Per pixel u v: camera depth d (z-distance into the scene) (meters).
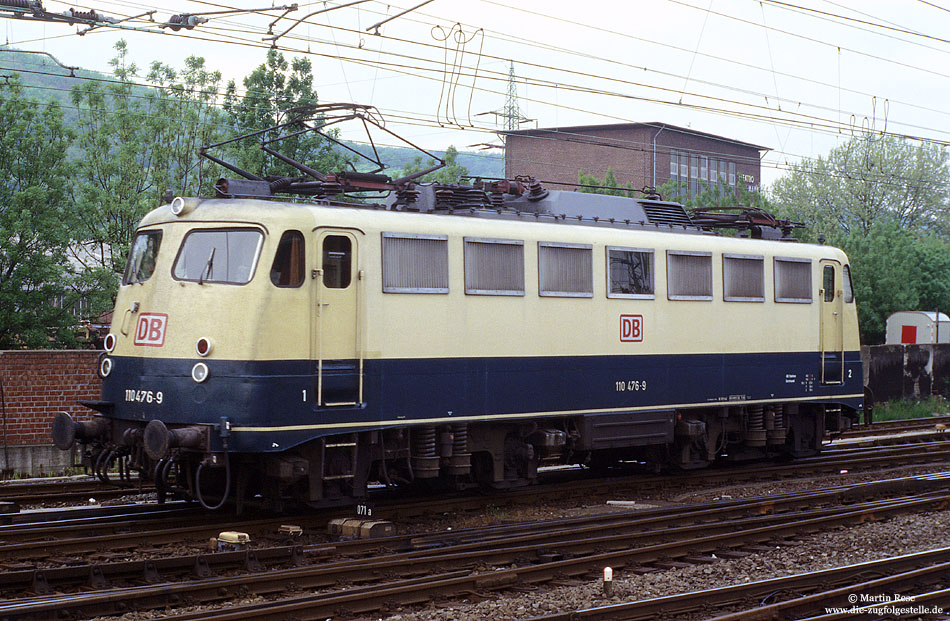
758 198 38.19
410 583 9.07
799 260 18.27
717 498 15.78
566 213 15.59
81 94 28.97
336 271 12.17
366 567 9.53
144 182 28.38
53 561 9.75
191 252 12.05
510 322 13.92
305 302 11.84
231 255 11.82
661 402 15.87
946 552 10.68
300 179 13.81
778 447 19.09
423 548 10.93
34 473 16.80
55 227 25.62
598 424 15.02
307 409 11.77
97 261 29.33
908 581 9.51
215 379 11.43
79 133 28.31
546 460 16.55
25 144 26.58
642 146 58.88
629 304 15.44
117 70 29.23
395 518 13.15
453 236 13.35
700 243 16.61
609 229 15.43
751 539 11.68
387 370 12.55
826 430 19.73
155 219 12.66
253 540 11.45
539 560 10.57
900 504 13.80
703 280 16.56
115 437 12.52
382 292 12.53
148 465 12.16
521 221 14.38
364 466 12.62
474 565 10.16
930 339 37.19
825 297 18.91
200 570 9.41
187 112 29.19
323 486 12.34
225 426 11.29
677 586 9.62
